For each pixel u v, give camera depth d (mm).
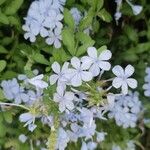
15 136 271
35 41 251
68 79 217
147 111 306
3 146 282
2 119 251
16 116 268
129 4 270
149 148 339
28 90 249
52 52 242
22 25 254
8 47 265
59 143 242
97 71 216
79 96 224
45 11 236
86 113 230
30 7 238
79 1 256
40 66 266
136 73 302
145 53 298
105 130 296
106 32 285
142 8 281
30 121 234
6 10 241
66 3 249
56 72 218
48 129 258
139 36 301
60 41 237
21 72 260
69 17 229
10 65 260
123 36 295
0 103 235
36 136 261
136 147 336
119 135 302
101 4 239
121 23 290
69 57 228
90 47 214
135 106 288
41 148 269
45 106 224
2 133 253
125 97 285
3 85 249
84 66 214
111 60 297
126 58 294
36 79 220
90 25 242
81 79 214
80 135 252
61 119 236
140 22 301
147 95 289
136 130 309
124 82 221
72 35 225
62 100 221
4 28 261
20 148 270
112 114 283
